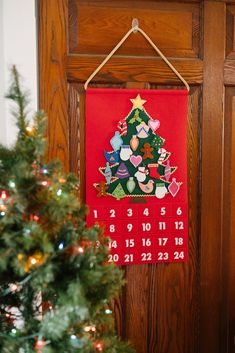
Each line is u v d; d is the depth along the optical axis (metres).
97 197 1.84
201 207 1.94
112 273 1.27
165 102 1.87
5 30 1.72
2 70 1.72
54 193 1.28
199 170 1.94
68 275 1.25
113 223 1.86
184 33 1.89
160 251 1.91
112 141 1.84
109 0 1.83
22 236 1.21
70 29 1.82
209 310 1.99
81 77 1.83
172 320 1.97
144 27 1.86
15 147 1.31
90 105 1.82
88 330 1.36
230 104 1.95
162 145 1.88
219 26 1.90
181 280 1.96
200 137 1.93
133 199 1.87
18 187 1.24
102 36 1.83
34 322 1.29
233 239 2.00
